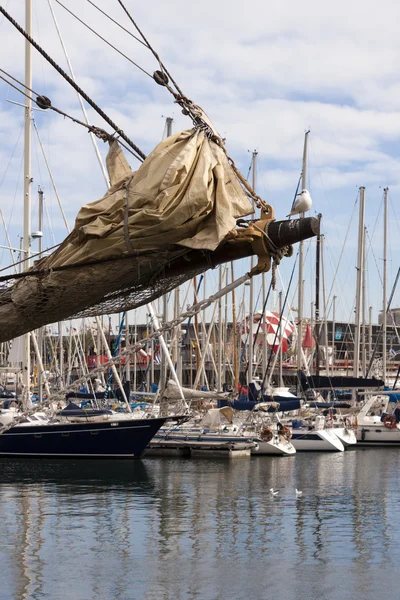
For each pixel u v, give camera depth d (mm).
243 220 8641
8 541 21469
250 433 45656
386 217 67812
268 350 72062
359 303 61719
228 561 19500
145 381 69062
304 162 58562
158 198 8008
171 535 22516
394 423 52250
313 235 8438
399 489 32125
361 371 72875
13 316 8242
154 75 9141
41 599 16156
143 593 16672
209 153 8234
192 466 39312
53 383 58188
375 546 21312
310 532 23141
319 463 41719
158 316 52500
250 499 29188
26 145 36344
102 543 21344
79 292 8180
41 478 33938
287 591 16984
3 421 39188
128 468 37500
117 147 9867
